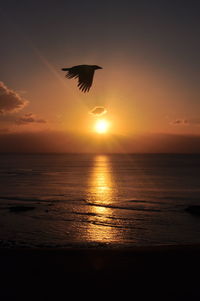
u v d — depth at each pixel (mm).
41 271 5191
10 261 5691
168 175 111562
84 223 31766
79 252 6211
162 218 34594
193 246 6578
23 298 4215
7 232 27359
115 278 4898
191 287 4543
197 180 89812
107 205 44719
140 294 4320
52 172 131125
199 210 39188
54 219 34000
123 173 124750
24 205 44438
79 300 4148
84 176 107688
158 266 5398
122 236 26062
